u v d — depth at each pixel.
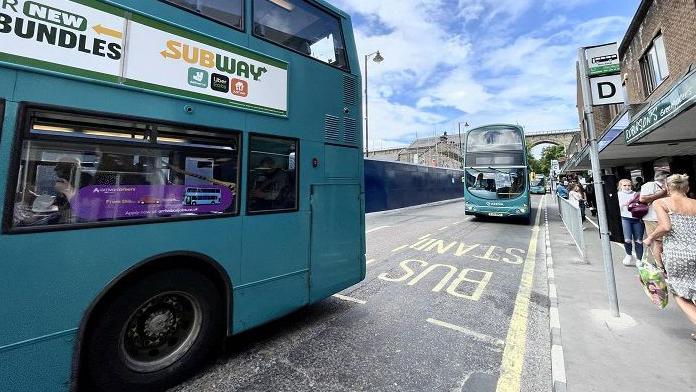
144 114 2.58
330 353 3.38
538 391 2.76
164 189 2.74
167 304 2.78
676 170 11.08
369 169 18.81
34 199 2.12
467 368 3.12
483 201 14.05
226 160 3.16
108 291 2.40
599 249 8.54
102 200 2.40
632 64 13.73
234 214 3.18
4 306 1.98
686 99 4.18
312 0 4.20
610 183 8.45
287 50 3.80
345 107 4.55
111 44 2.45
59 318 2.16
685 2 9.19
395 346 3.54
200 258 2.91
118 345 2.44
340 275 4.33
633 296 4.77
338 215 4.33
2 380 1.97
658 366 2.92
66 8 2.27
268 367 3.11
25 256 2.05
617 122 8.16
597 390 2.60
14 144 2.04
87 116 2.34
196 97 2.92
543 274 6.44
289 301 3.66
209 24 3.07
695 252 3.07
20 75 2.08
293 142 3.80
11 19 2.06
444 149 58.78
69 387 2.20
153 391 2.64
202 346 2.94
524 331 3.92
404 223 14.73
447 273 6.51
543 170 61.59
